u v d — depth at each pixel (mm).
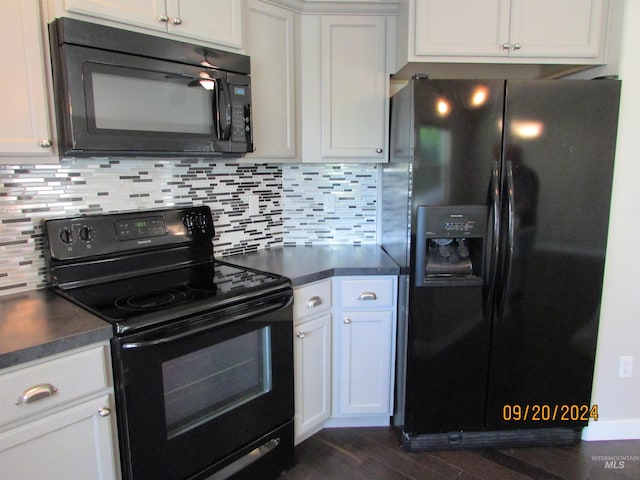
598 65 2088
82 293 1638
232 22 1838
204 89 1743
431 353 2053
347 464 2045
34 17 1352
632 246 2049
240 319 1636
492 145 1906
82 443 1293
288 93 2168
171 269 1998
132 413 1361
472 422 2133
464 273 2020
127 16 1517
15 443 1156
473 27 2033
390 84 2494
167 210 1998
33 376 1166
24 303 1514
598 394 2182
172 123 1660
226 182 2305
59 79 1412
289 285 1848
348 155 2320
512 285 2010
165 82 1625
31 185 1626
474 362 2072
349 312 2143
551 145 1921
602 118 1922
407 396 2090
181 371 1490
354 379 2211
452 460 2076
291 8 2121
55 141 1447
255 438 1802
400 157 2117
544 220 1974
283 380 1879
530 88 1879
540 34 2045
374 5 2174
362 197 2654
